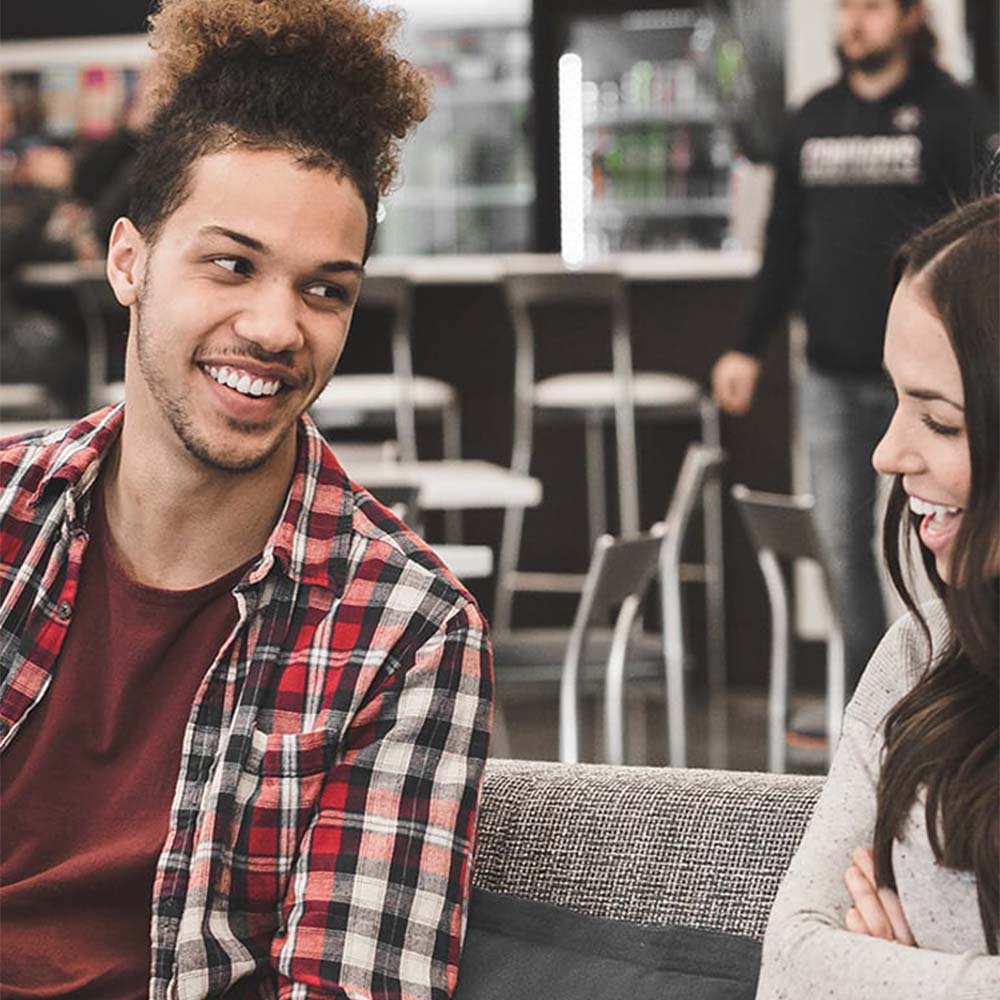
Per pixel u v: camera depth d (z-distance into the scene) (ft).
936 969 5.67
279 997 6.77
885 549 6.47
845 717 6.66
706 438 25.88
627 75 36.91
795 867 6.33
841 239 20.52
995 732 5.97
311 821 6.89
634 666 17.17
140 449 7.09
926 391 5.80
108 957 6.86
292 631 7.01
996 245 5.70
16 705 7.02
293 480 7.22
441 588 7.04
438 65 39.32
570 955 6.76
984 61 30.89
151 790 6.92
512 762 7.63
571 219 36.81
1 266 27.76
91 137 37.70
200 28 6.98
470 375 27.71
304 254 6.84
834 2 28.73
